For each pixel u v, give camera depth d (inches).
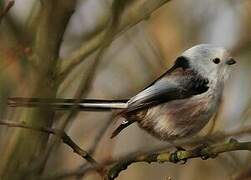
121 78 509.7
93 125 446.9
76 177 252.4
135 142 505.7
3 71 289.4
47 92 274.2
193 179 510.9
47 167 368.5
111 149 374.0
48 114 271.9
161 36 542.6
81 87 271.4
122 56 517.3
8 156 257.3
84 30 365.1
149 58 504.7
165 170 532.7
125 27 301.6
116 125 446.0
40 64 278.7
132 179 538.3
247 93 470.6
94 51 295.1
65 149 445.1
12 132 271.4
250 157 366.3
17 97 273.7
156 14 548.1
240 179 321.4
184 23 544.7
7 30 318.7
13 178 240.5
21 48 290.4
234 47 504.4
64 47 361.1
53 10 286.0
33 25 323.0
